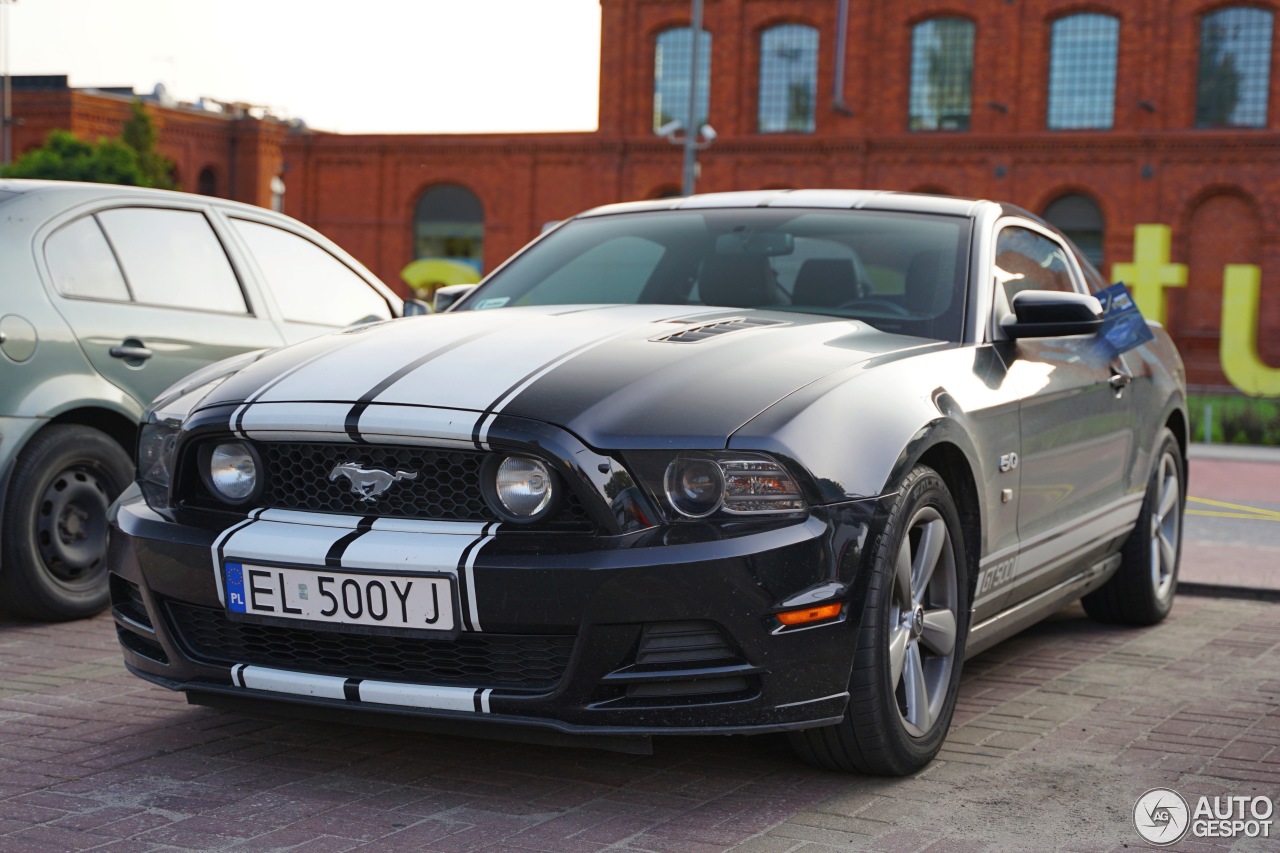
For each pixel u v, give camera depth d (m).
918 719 3.26
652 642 2.81
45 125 48.53
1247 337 27.45
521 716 2.84
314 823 2.87
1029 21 37.00
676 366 3.07
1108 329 4.69
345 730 3.57
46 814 2.90
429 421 2.87
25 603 4.89
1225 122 36.19
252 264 5.71
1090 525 4.44
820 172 38.12
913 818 2.96
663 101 40.16
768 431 2.88
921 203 4.30
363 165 43.34
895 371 3.30
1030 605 4.14
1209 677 4.43
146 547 3.11
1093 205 37.06
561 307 3.81
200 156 52.31
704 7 39.31
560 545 2.79
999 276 4.07
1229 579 6.18
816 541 2.87
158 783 3.12
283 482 3.04
